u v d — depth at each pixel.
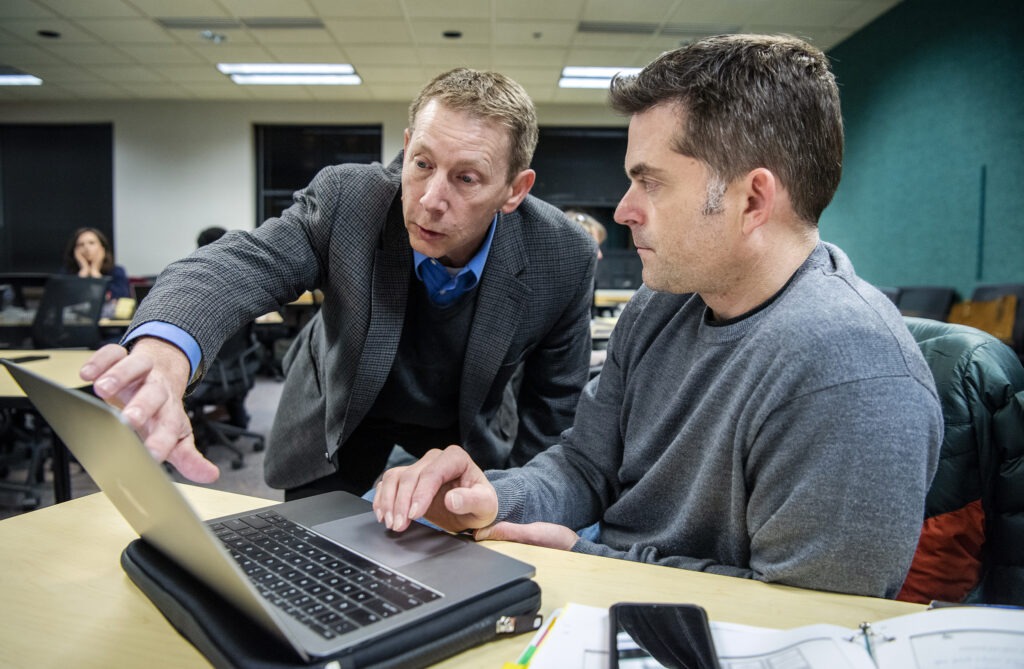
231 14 4.90
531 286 1.21
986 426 0.93
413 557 0.58
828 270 0.73
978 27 4.06
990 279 4.01
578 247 1.26
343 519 0.67
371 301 1.12
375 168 1.20
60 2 4.72
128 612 0.55
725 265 0.72
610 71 6.18
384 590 0.52
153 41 5.47
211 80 6.54
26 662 0.48
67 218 7.55
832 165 0.71
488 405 1.31
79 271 4.66
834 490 0.61
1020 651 0.45
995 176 3.96
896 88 4.89
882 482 0.60
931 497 0.96
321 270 1.14
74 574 0.62
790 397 0.64
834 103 0.71
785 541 0.64
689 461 0.79
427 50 5.64
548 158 7.54
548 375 1.38
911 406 0.61
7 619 0.54
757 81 0.67
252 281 0.97
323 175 1.17
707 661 0.46
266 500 0.80
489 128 0.93
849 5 4.82
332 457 1.22
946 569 0.96
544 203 1.29
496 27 5.12
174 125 7.38
